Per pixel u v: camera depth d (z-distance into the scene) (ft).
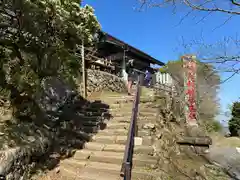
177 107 20.35
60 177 12.67
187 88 18.22
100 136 16.98
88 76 33.06
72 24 15.56
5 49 12.40
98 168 12.93
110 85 38.91
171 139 16.80
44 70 14.74
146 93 26.81
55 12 13.61
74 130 18.06
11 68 12.59
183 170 13.55
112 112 21.48
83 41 17.42
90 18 17.58
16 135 12.49
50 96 19.85
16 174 10.93
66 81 20.80
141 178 11.69
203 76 12.76
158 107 20.79
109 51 50.47
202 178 13.34
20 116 13.96
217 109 33.19
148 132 16.07
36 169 12.60
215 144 26.40
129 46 48.75
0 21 12.47
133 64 58.85
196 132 17.37
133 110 12.92
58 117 19.16
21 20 12.71
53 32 14.71
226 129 37.63
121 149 14.71
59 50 15.57
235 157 19.48
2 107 13.33
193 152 16.11
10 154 10.70
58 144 15.74
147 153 13.93
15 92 13.23
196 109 18.19
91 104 23.59
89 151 14.97
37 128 14.87
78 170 13.16
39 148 13.41
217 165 16.06
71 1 15.90
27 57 13.34
